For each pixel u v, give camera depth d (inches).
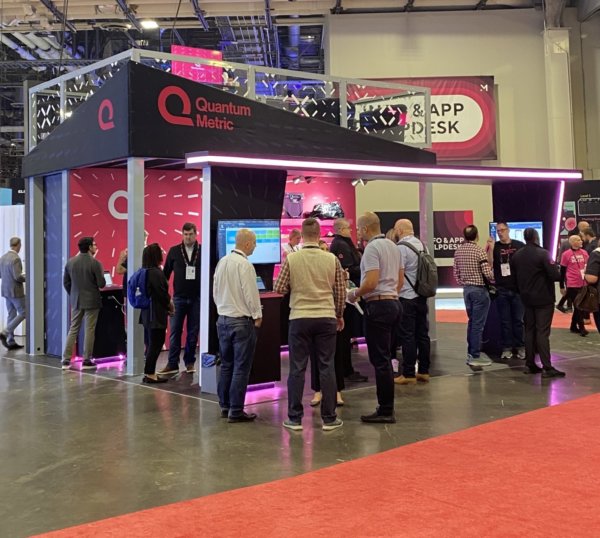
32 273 300.7
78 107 269.6
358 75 553.0
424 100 354.9
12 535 104.0
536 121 552.7
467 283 251.1
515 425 165.9
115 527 106.0
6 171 716.0
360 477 127.9
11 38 645.9
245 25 600.4
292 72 314.0
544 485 121.7
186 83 253.4
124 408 191.3
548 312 233.3
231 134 267.9
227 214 215.8
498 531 101.3
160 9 544.1
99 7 543.5
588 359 268.2
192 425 171.6
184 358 252.8
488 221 550.6
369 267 169.0
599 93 554.3
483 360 258.1
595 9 523.8
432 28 553.0
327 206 337.7
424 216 327.0
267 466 136.8
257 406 193.0
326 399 165.3
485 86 547.2
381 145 324.5
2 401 202.1
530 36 553.3
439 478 126.4
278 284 166.2
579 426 164.1
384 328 171.8
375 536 100.3
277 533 102.0
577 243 349.4
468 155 547.2
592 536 99.1
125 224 294.5
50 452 149.2
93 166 270.2
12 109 724.7
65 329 282.2
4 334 319.9
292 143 289.4
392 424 170.1
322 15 583.2
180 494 121.2
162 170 300.0
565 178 292.0
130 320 245.1
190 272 247.0
